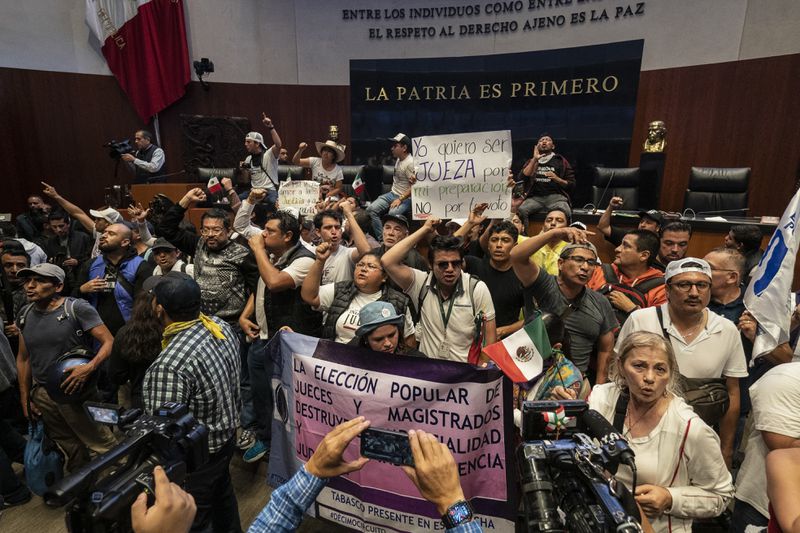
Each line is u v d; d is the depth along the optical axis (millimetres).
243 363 3910
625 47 8477
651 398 1805
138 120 10078
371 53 10273
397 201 5668
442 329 2986
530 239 2805
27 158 9320
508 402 1879
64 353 3104
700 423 1807
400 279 3098
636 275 3658
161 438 1234
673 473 1828
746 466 1999
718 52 7801
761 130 7488
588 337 2936
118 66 9773
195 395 2223
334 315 3061
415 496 1994
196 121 9539
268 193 7113
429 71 9938
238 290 3789
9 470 3180
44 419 3121
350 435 1138
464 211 3398
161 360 2184
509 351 1985
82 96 9656
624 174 6840
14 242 4168
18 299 4070
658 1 8180
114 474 1121
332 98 10516
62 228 6492
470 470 1934
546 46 9242
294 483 1158
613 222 5418
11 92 9055
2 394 3391
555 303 2877
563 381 2266
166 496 951
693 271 2414
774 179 7430
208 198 7066
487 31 9625
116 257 4191
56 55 9422
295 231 3555
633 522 1025
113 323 4086
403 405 1979
